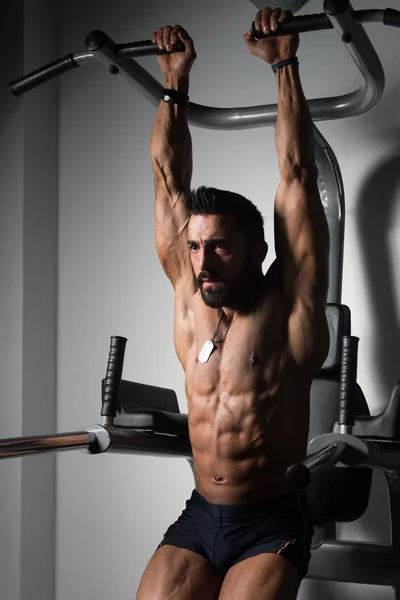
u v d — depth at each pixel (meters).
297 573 1.84
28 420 3.31
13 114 3.38
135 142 3.38
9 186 3.36
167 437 2.35
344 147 3.01
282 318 1.97
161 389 2.66
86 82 3.50
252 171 3.14
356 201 2.98
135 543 3.25
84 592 3.33
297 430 1.95
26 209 3.35
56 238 3.50
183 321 2.11
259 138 3.14
